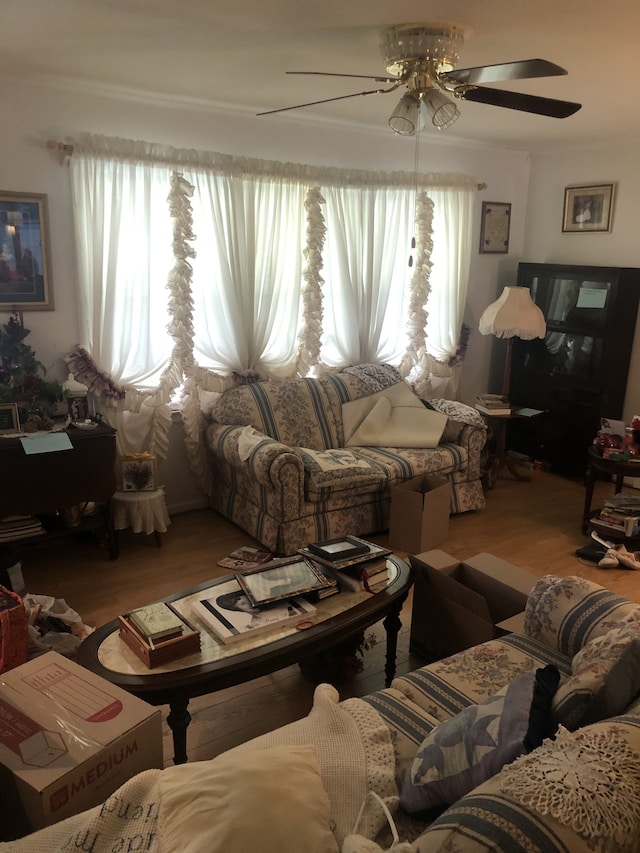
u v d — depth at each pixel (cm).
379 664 267
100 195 351
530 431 529
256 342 420
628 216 472
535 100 258
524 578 249
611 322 459
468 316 534
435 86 262
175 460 413
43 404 339
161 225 380
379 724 164
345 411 428
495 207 521
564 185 511
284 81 329
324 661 249
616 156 473
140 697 177
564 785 104
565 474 506
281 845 114
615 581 338
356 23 244
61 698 163
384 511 388
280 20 241
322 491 354
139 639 188
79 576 335
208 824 118
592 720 137
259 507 367
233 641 197
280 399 409
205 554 361
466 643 240
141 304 377
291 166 405
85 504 349
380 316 470
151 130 365
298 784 129
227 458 376
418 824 141
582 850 97
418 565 256
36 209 341
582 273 475
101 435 331
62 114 339
